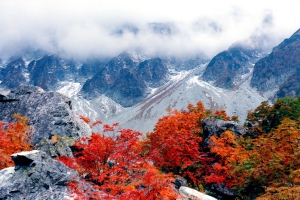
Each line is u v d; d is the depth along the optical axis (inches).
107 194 512.4
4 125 912.9
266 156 730.8
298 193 494.9
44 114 965.8
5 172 520.1
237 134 1090.1
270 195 534.9
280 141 770.2
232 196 853.8
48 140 865.5
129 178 585.3
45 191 502.6
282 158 684.1
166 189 485.1
